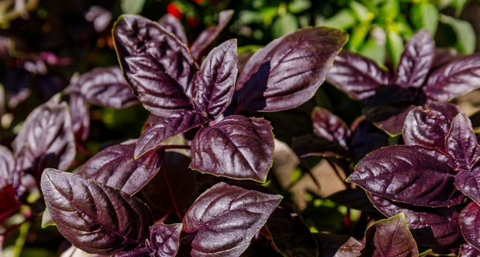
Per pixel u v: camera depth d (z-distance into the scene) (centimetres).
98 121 70
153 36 42
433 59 50
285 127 49
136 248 38
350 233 47
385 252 37
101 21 66
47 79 65
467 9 84
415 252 37
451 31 76
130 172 40
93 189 37
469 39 75
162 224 37
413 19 72
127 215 38
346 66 48
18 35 66
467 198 40
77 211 37
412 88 46
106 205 37
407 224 39
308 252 39
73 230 37
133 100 49
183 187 43
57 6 67
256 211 37
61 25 67
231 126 37
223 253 36
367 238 38
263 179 35
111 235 38
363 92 47
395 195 37
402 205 39
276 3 75
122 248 38
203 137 38
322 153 44
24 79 64
